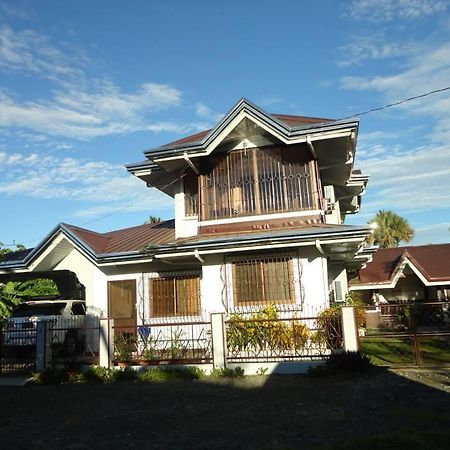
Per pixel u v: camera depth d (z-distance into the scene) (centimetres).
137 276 1634
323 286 1370
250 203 1491
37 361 1421
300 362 1219
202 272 1502
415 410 793
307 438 684
